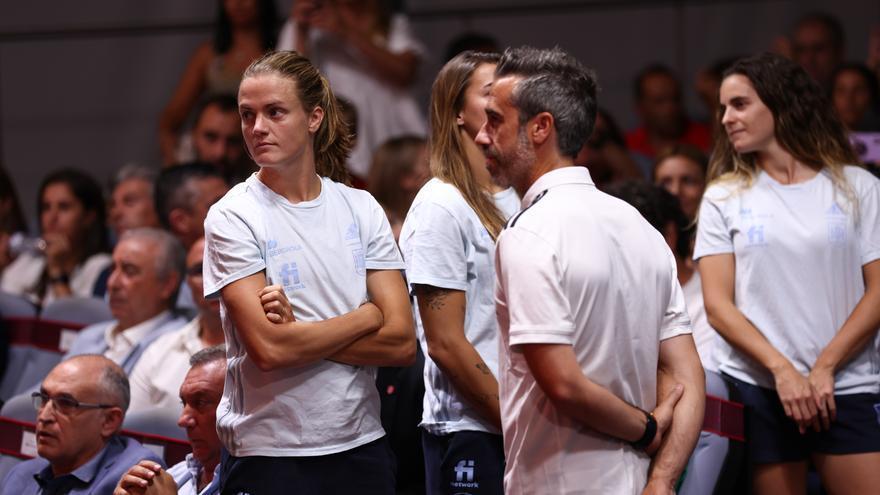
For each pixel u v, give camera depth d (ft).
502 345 29.04
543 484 28.02
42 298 64.59
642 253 28.53
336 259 30.42
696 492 38.68
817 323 39.04
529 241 27.53
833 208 39.40
